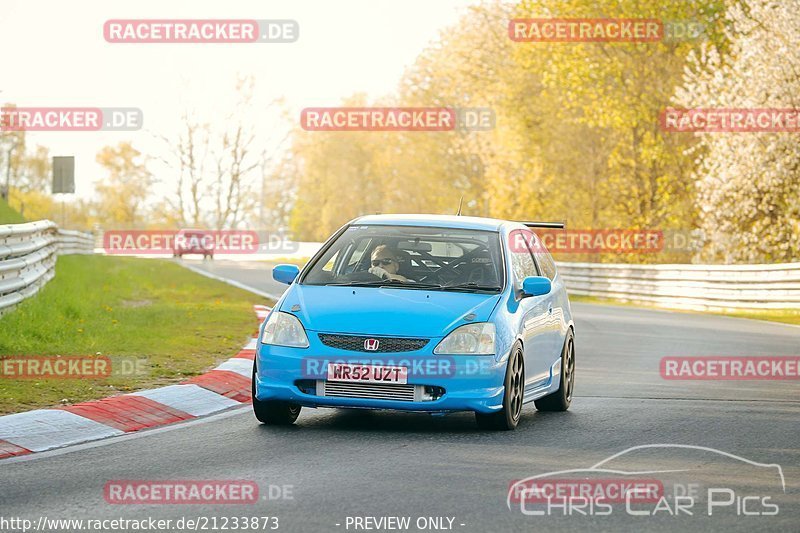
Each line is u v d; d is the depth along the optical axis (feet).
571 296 434.30
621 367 170.60
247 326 207.21
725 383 152.97
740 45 435.53
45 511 73.31
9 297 177.06
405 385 105.70
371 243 120.47
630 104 514.27
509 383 109.29
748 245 426.51
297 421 113.50
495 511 73.87
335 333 107.14
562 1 512.22
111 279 330.13
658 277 376.07
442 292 113.19
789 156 408.26
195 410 120.37
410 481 83.30
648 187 542.16
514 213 605.31
